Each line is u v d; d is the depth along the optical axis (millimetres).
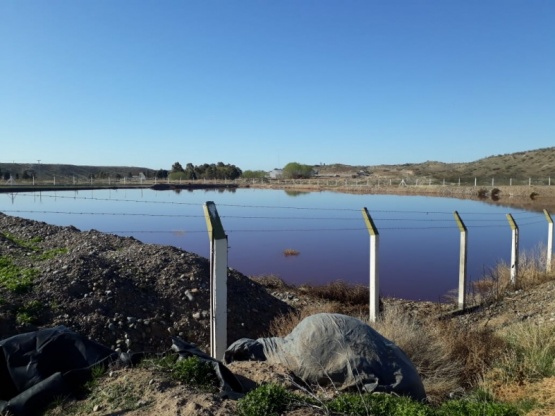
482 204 39812
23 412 4117
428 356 6086
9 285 7242
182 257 9500
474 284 13305
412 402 4336
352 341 5090
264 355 5449
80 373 4535
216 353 5863
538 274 12109
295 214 31734
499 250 20094
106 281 7824
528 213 32375
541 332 6758
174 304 8055
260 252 20312
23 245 9992
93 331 6879
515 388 5590
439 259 18469
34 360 4555
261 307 9188
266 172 113250
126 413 3889
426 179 75750
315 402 4129
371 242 8344
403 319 7566
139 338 7164
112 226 24875
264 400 3889
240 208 35125
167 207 34125
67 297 7281
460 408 4277
